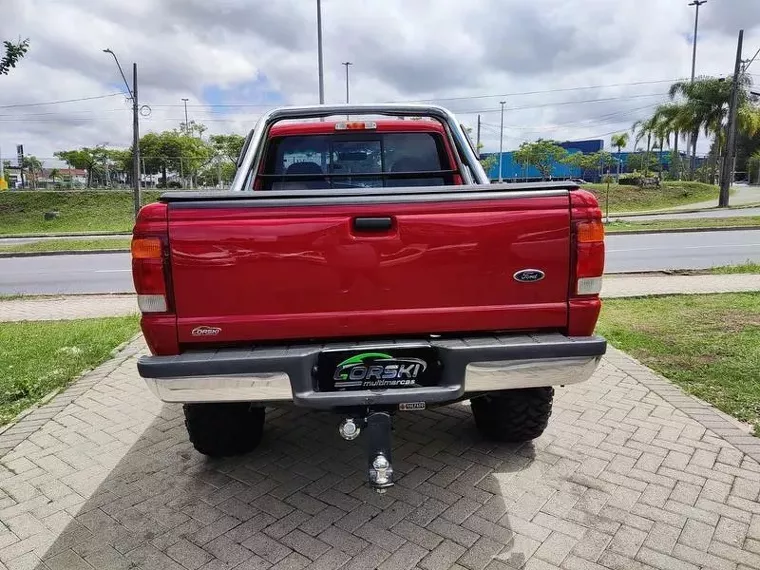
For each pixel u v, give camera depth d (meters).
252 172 4.42
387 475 2.73
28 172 54.22
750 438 3.95
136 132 28.22
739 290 9.14
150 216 2.75
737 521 3.05
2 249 21.77
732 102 33.62
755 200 38.56
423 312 2.89
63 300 10.26
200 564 2.83
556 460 3.75
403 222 2.83
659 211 33.38
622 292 9.21
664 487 3.39
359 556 2.86
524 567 2.75
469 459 3.81
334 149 4.75
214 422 3.57
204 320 2.81
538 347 2.81
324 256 2.82
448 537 2.99
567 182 2.96
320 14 25.45
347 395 2.76
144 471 3.77
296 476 3.67
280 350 2.82
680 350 5.84
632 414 4.40
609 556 2.81
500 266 2.88
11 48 6.28
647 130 49.12
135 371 5.80
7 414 4.75
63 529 3.15
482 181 4.35
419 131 4.73
